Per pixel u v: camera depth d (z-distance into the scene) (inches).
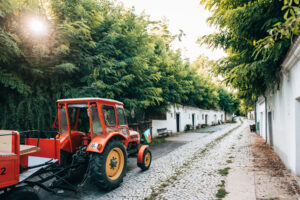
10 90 228.8
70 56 262.8
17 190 119.8
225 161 296.4
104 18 306.8
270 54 191.2
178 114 848.9
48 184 204.4
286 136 244.2
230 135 693.9
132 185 203.0
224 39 257.6
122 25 324.5
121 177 198.4
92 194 181.5
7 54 201.0
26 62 230.4
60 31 233.6
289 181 199.6
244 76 254.1
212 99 1068.5
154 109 541.0
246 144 466.0
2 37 183.2
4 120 217.5
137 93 360.8
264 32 210.4
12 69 226.2
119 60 314.5
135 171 253.9
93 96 268.5
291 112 216.5
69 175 184.9
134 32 321.1
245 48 250.4
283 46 181.6
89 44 266.1
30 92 227.0
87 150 179.9
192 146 456.1
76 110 226.8
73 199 170.9
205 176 225.8
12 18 205.9
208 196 170.7
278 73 265.7
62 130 207.8
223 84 299.6
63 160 206.1
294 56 179.5
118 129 225.3
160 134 629.9
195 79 746.2
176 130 808.9
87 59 267.7
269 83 283.3
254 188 184.9
